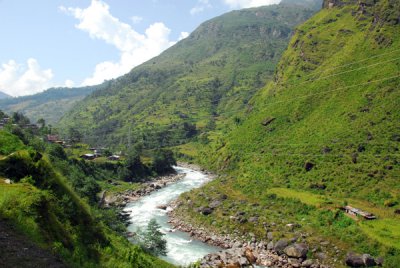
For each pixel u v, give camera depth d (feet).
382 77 378.12
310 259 192.03
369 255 179.93
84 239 91.40
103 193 318.86
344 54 479.41
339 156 315.78
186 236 236.43
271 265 189.16
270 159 379.76
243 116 634.43
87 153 481.46
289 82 543.80
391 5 468.34
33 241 63.26
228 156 476.95
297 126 417.69
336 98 412.16
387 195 246.27
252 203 277.64
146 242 189.06
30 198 75.31
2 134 112.78
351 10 621.31
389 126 316.40
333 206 242.37
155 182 437.17
